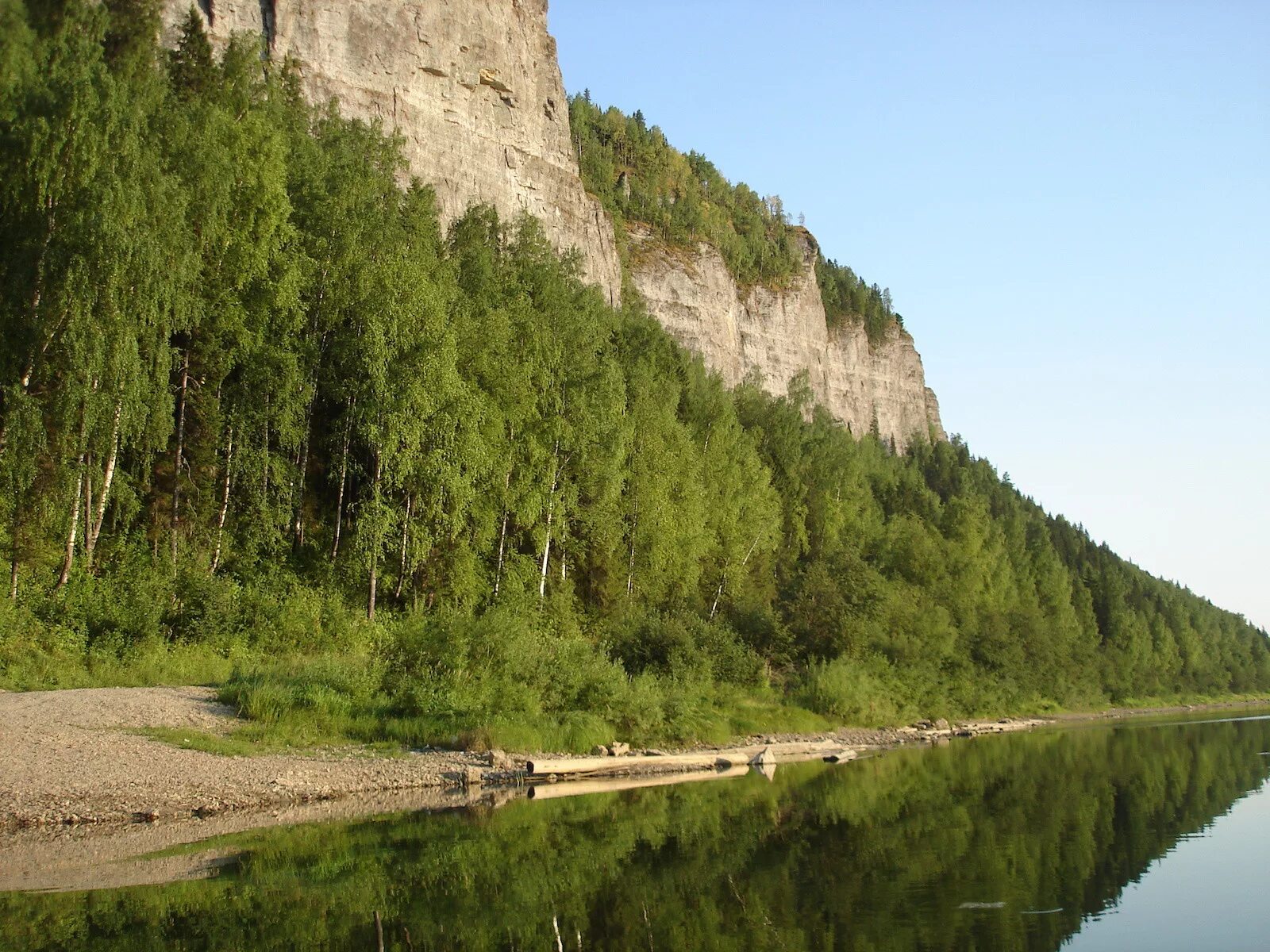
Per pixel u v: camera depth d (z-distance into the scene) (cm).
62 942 1390
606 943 1485
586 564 5662
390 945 1434
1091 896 1819
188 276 3575
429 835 2130
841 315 18462
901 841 2267
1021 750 4694
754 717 4541
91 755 2414
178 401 4178
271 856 1898
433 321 4447
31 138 3416
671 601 6006
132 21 5028
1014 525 13100
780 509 8462
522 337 5256
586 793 2839
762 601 6356
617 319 8275
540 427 5166
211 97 4909
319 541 4609
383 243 4750
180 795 2289
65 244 3322
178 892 1644
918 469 16350
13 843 1930
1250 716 9269
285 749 2773
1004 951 1480
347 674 3238
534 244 7519
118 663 3183
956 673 6781
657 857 2039
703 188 19412
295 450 4550
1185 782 3538
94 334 3256
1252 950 1485
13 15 4141
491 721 3216
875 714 5334
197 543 4000
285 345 4178
